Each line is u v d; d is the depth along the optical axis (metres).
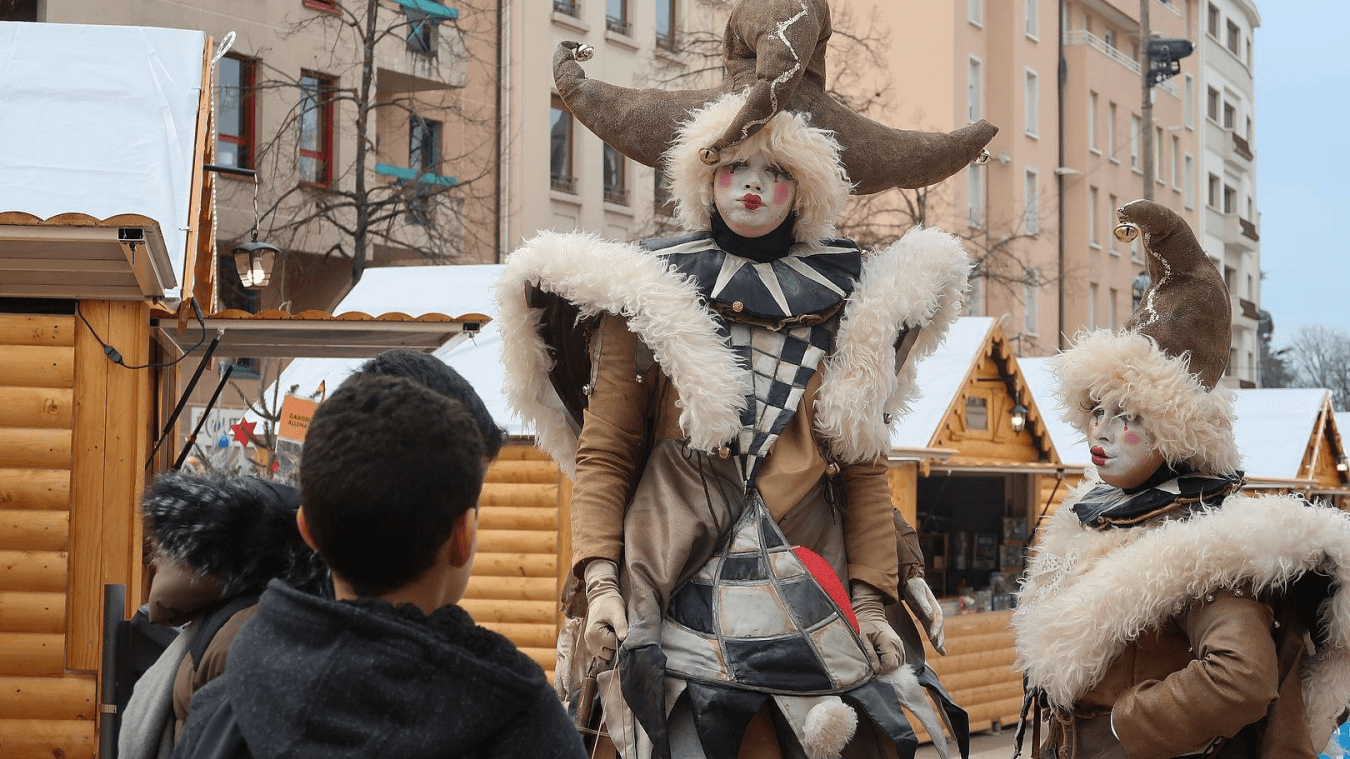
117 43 6.96
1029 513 13.81
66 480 6.11
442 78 21.20
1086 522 3.59
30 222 5.28
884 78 31.91
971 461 12.01
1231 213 47.56
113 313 6.17
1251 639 3.11
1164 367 3.51
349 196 18.02
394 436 1.72
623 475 3.00
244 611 2.54
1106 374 3.54
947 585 14.04
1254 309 48.75
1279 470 18.03
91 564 6.09
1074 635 3.30
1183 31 43.22
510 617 10.33
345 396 1.78
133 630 3.84
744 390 2.93
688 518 2.89
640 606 2.82
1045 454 13.37
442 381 2.59
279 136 17.77
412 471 1.72
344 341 7.66
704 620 2.83
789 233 3.11
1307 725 3.30
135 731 2.57
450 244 20.22
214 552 2.53
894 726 2.81
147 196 6.18
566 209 23.66
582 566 2.93
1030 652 3.40
